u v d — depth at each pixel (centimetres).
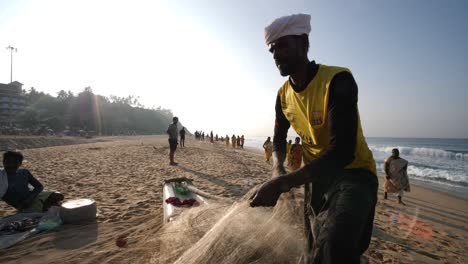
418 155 4416
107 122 13188
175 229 209
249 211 175
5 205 527
